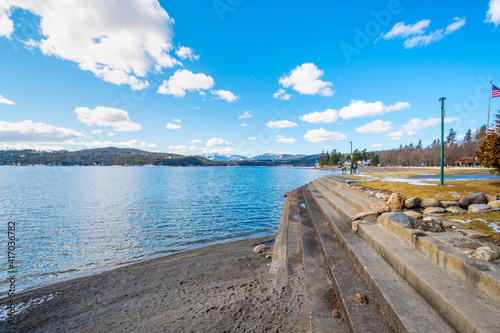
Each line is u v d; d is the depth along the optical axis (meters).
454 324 2.32
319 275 4.68
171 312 4.55
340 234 5.79
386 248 4.09
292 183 51.03
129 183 50.97
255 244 9.89
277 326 3.59
